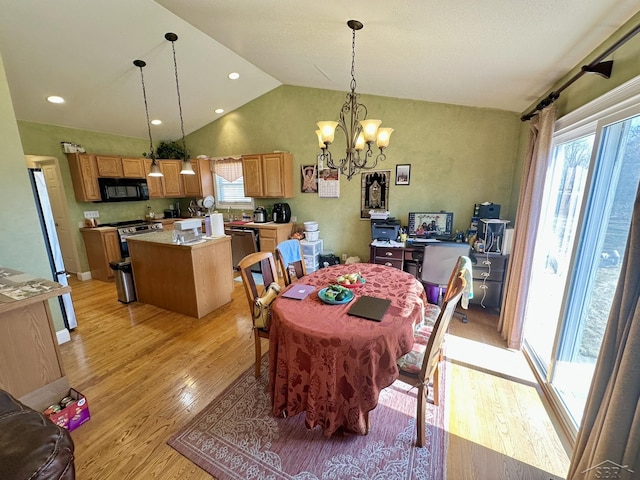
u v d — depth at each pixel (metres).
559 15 1.41
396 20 1.84
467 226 3.71
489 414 1.82
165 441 1.65
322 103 4.33
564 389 1.88
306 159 4.62
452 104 3.52
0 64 2.28
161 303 3.41
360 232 4.43
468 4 1.50
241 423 1.77
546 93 2.42
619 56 1.40
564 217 2.16
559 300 2.18
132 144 5.18
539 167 2.15
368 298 1.87
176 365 2.35
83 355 2.50
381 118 3.90
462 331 2.81
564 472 1.45
